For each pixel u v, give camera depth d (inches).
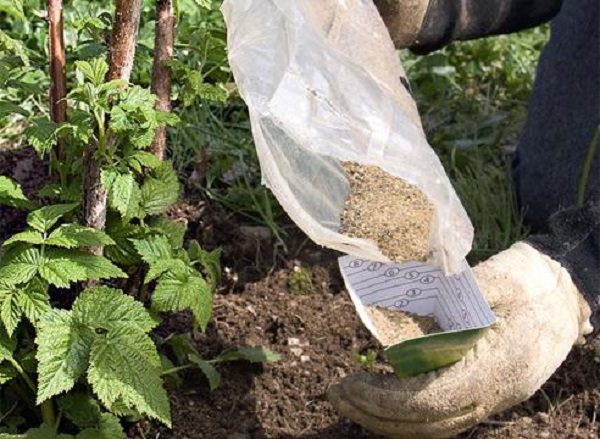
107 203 48.7
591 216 51.6
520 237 61.1
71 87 56.7
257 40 47.3
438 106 70.1
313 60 47.5
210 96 49.3
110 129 46.2
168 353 53.4
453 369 47.3
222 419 52.4
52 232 46.9
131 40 46.4
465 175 65.2
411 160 47.3
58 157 49.1
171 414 52.1
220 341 55.3
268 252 60.1
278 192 47.4
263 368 54.5
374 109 47.8
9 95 63.7
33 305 45.9
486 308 46.4
